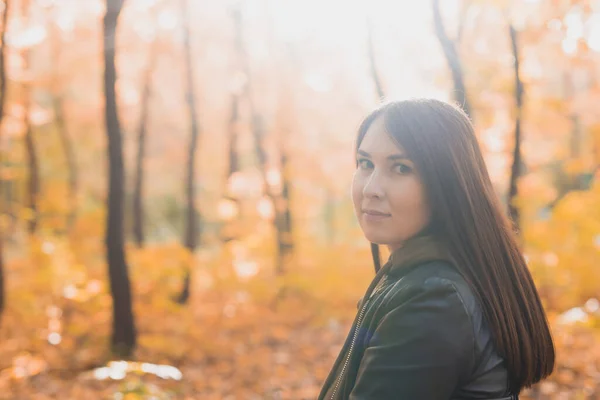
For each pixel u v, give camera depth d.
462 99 4.70
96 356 6.31
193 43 11.49
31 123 12.40
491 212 1.08
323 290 8.69
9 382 5.48
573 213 7.06
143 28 10.58
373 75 5.23
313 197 12.71
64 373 5.87
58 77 12.37
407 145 1.04
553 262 6.64
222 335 7.73
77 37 11.33
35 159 13.12
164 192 20.19
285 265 9.61
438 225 1.07
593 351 5.49
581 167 7.53
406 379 0.93
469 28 5.49
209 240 12.49
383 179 1.07
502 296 1.03
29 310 7.70
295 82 11.55
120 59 11.01
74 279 7.89
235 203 11.23
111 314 6.77
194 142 11.24
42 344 6.63
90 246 10.53
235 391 5.63
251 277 10.02
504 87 5.54
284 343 7.44
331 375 1.21
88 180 18.03
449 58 4.71
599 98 7.04
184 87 12.14
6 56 8.17
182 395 5.03
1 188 16.14
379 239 1.09
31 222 11.52
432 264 1.04
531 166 8.60
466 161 1.06
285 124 11.61
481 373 0.97
